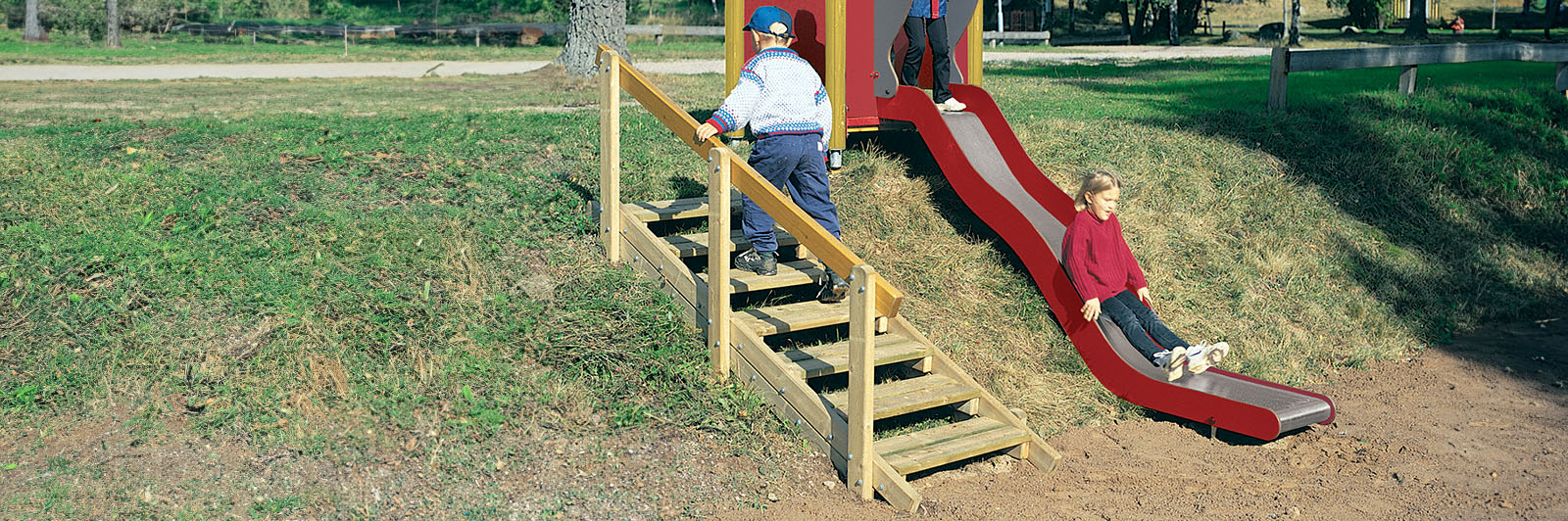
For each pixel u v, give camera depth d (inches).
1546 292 343.0
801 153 230.5
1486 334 310.0
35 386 198.2
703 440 208.2
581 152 320.8
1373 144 400.2
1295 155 380.8
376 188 276.2
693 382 220.7
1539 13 2262.6
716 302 220.5
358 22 1877.5
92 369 202.7
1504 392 264.4
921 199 308.8
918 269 281.6
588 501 188.2
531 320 229.5
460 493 186.9
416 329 221.1
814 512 192.5
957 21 328.8
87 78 613.9
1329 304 305.4
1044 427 235.8
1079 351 254.7
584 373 218.2
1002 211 272.1
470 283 238.4
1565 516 196.4
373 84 573.0
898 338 238.4
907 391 221.9
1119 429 238.5
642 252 251.0
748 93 223.8
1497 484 211.0
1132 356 246.7
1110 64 794.2
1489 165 401.4
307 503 180.2
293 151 301.4
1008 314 272.1
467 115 385.7
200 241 239.3
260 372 205.5
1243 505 200.5
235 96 484.4
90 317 213.8
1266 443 231.8
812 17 316.2
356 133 331.3
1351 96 468.8
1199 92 515.5
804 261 258.4
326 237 244.5
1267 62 804.6
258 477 184.2
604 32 643.5
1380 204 364.2
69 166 276.8
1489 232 367.6
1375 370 279.9
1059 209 278.1
